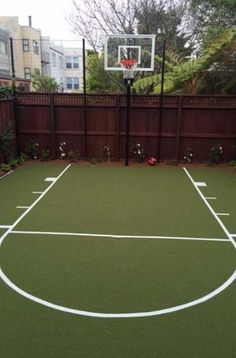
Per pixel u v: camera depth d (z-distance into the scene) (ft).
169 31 51.42
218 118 33.99
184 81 39.91
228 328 10.38
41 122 35.04
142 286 12.59
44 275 13.32
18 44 95.66
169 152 35.24
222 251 15.57
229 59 38.19
